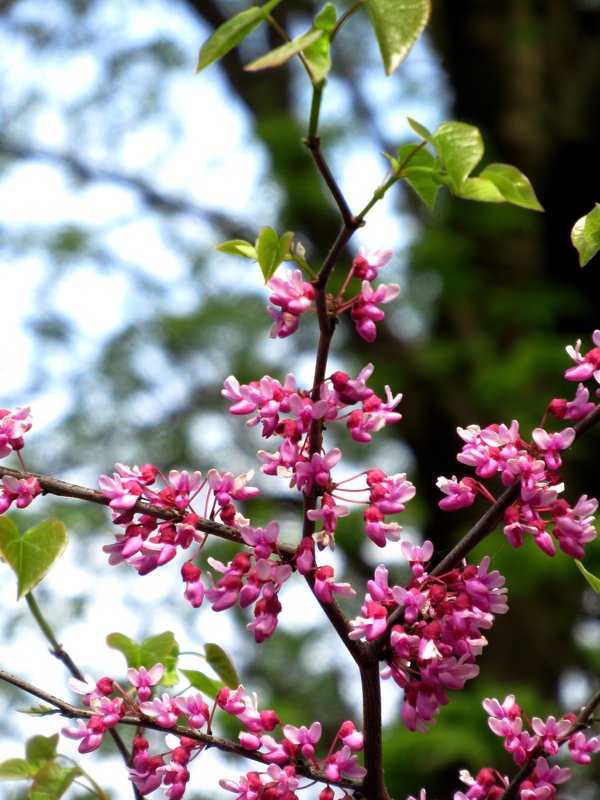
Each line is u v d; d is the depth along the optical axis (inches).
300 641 346.3
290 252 54.9
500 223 328.8
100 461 383.6
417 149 54.1
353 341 348.2
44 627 74.4
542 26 354.9
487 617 57.5
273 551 57.9
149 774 60.6
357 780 62.6
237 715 60.7
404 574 315.6
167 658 78.4
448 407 324.2
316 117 51.3
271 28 392.5
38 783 73.0
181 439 387.9
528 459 58.0
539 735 62.6
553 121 335.0
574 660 305.7
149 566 58.1
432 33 382.6
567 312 327.0
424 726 60.9
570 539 57.9
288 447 57.6
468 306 341.1
